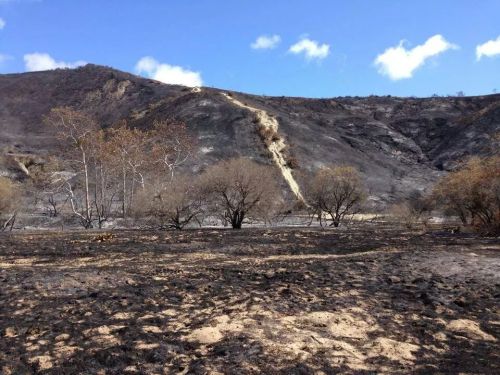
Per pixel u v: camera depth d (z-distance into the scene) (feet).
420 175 268.41
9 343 22.65
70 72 517.55
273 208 127.03
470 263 42.09
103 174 158.81
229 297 30.32
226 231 96.94
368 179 246.06
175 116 284.20
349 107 406.82
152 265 45.55
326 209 131.23
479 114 340.80
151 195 113.39
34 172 189.37
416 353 22.15
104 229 116.37
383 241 71.51
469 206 91.97
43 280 35.37
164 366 20.12
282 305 28.40
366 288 33.17
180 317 26.35
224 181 110.83
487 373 20.02
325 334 23.98
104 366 20.13
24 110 437.58
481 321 26.68
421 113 384.06
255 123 265.54
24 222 142.92
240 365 20.07
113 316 26.50
